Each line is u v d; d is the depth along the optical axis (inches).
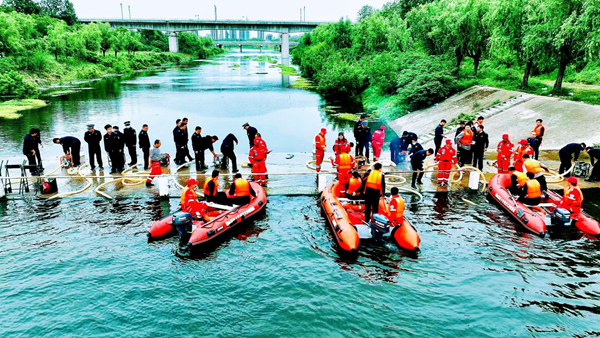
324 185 510.3
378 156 651.5
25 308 286.0
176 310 287.6
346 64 1802.4
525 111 894.4
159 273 333.4
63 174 561.6
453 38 1326.3
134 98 1646.2
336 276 332.2
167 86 2112.5
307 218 445.1
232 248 378.0
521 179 436.1
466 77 1359.5
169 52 4608.8
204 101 1587.1
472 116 960.9
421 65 1328.7
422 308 290.5
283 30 4606.3
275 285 319.3
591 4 788.6
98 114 1270.9
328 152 719.7
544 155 652.7
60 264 342.6
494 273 333.1
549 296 302.0
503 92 1073.5
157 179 538.3
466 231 407.8
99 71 2714.1
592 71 1282.0
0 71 1865.2
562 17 874.1
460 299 299.7
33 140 537.0
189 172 572.4
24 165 501.0
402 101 1316.4
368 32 1907.0
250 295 306.5
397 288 314.7
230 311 287.7
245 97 1718.8
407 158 622.2
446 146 514.0
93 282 318.7
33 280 319.3
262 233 409.4
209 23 4478.3
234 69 3489.2
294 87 2102.6
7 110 1285.7
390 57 1536.7
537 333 263.9
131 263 347.6
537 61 1018.7
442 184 527.5
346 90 1662.2
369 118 1286.9
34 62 2151.8
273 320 278.4
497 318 278.4
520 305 292.2
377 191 397.1
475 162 579.2
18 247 369.1
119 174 557.9
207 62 4566.9
